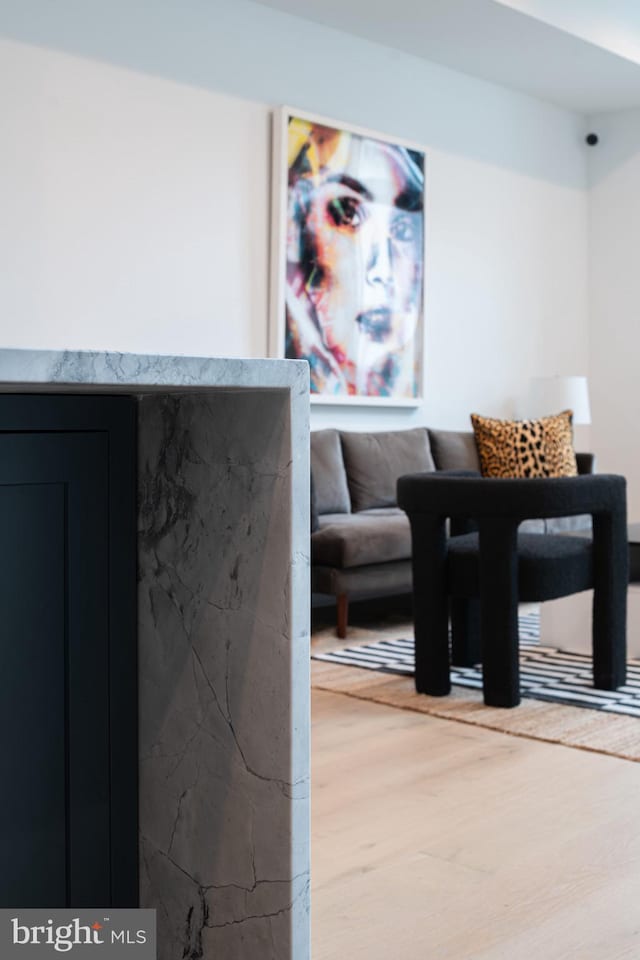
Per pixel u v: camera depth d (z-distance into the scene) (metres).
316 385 5.71
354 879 2.01
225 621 1.24
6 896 1.12
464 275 6.71
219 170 5.27
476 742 2.96
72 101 4.67
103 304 4.81
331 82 5.83
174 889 1.32
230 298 5.34
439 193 6.51
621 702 3.39
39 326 4.58
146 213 4.97
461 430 6.72
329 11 5.56
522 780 2.61
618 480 3.52
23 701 1.13
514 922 1.81
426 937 1.75
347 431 5.89
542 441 6.20
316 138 5.66
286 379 1.15
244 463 1.22
